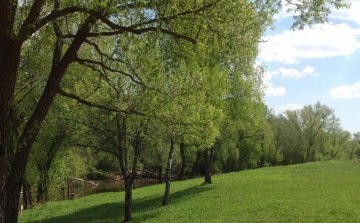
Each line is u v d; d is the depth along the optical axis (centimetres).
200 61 1364
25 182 4484
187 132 2522
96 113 2669
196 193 3762
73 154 4797
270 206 2711
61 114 2772
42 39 1570
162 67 1334
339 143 12650
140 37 1238
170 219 2783
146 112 1759
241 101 4206
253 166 9625
